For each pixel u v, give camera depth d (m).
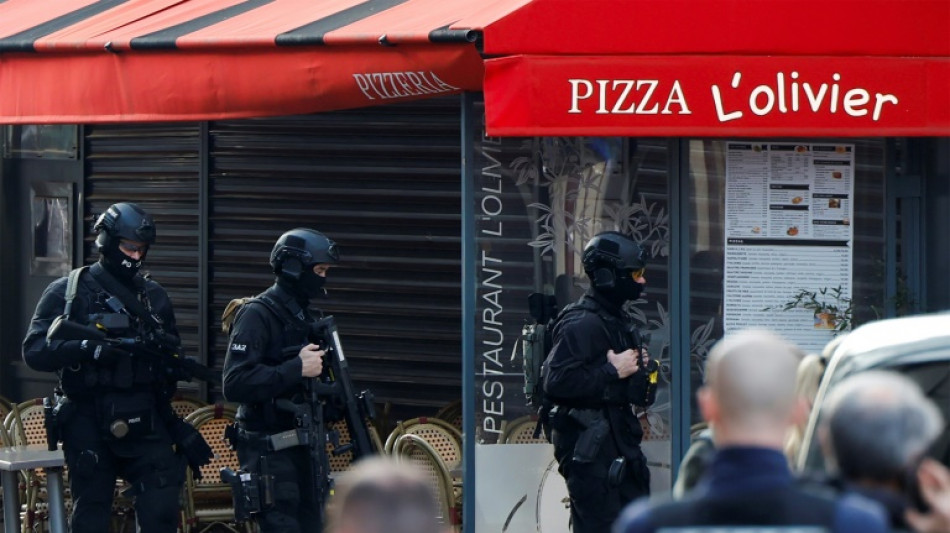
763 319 27.50
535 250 26.70
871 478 12.00
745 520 11.21
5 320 40.16
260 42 25.08
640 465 24.52
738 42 23.72
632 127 23.45
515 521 26.78
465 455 26.19
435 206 34.81
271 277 36.44
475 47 23.20
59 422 26.95
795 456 16.09
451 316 34.75
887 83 24.09
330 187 35.66
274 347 25.45
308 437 25.14
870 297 27.72
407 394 35.34
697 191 27.30
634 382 24.22
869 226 27.69
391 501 10.73
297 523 25.31
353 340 35.66
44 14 32.31
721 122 23.72
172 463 27.39
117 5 32.19
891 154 27.72
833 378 15.68
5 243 40.00
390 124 35.00
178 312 37.50
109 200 38.53
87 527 27.06
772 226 27.42
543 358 25.97
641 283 24.61
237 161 36.56
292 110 25.30
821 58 23.94
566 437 24.56
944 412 15.58
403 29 23.97
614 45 23.38
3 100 29.09
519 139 26.64
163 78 26.55
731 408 11.63
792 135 23.94
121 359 26.55
